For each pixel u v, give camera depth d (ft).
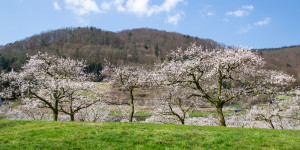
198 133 45.16
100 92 92.27
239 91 72.90
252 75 74.79
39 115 115.96
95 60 432.66
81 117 108.78
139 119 140.05
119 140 40.91
